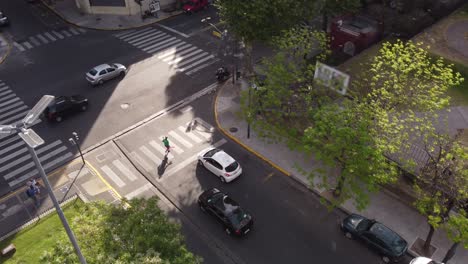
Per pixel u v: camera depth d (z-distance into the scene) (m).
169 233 16.75
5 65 41.44
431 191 21.97
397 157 25.23
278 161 29.31
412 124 27.67
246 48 35.56
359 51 39.31
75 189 27.39
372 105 22.88
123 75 39.31
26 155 30.31
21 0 54.97
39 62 41.84
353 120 21.75
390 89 24.52
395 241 22.05
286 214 25.42
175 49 43.75
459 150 19.72
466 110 30.14
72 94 36.84
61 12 52.03
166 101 35.88
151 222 16.69
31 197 25.97
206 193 25.66
